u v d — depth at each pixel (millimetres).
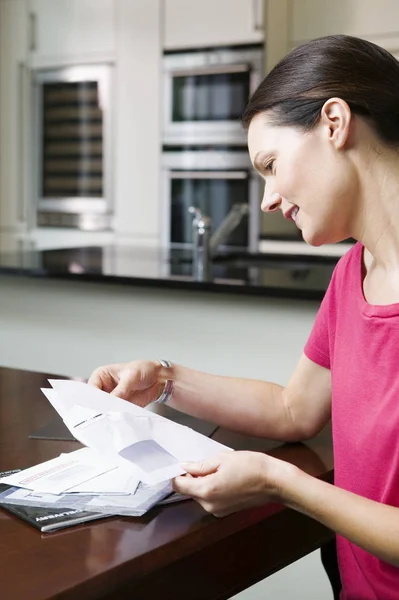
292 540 984
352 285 1048
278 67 979
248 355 2473
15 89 4977
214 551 873
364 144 932
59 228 4969
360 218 972
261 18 4148
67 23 4750
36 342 2896
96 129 4766
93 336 2770
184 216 4578
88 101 4770
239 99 4309
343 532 841
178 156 4523
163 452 912
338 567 1171
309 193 954
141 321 2666
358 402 992
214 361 2539
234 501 852
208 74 4371
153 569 789
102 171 4773
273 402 1182
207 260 3029
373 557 1004
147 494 917
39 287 2859
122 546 798
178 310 2588
